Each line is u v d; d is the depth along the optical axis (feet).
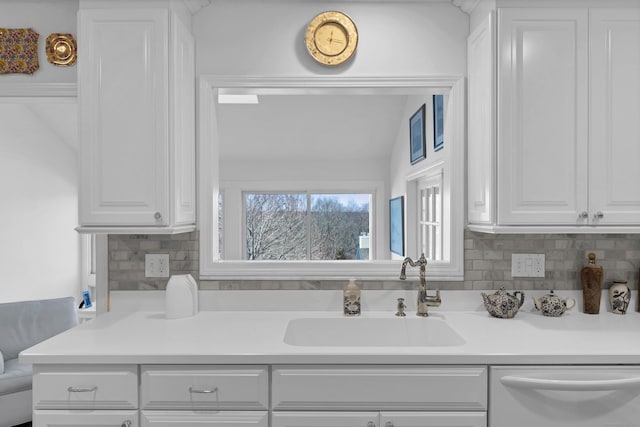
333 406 5.05
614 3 6.04
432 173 10.32
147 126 6.02
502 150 5.98
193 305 6.77
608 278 7.03
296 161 15.49
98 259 7.07
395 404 5.02
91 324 6.27
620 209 6.02
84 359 5.00
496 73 6.05
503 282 7.05
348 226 15.96
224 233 15.55
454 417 5.02
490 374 5.03
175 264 7.09
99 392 5.06
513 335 5.66
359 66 7.13
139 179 6.03
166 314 6.59
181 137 6.43
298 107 12.98
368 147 14.92
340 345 6.60
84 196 6.05
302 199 15.92
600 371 5.00
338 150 15.01
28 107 13.57
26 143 13.58
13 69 7.13
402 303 6.77
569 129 6.00
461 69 7.14
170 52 6.08
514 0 6.03
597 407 5.01
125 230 6.04
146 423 5.07
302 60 7.14
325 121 13.57
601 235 6.99
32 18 7.15
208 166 7.11
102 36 6.02
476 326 6.10
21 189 13.44
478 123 6.60
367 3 7.13
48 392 5.06
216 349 5.14
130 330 5.95
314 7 7.12
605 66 6.01
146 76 6.01
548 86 5.99
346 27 7.00
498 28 5.99
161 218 6.00
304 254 15.96
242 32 7.13
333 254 15.98
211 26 7.12
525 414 5.01
